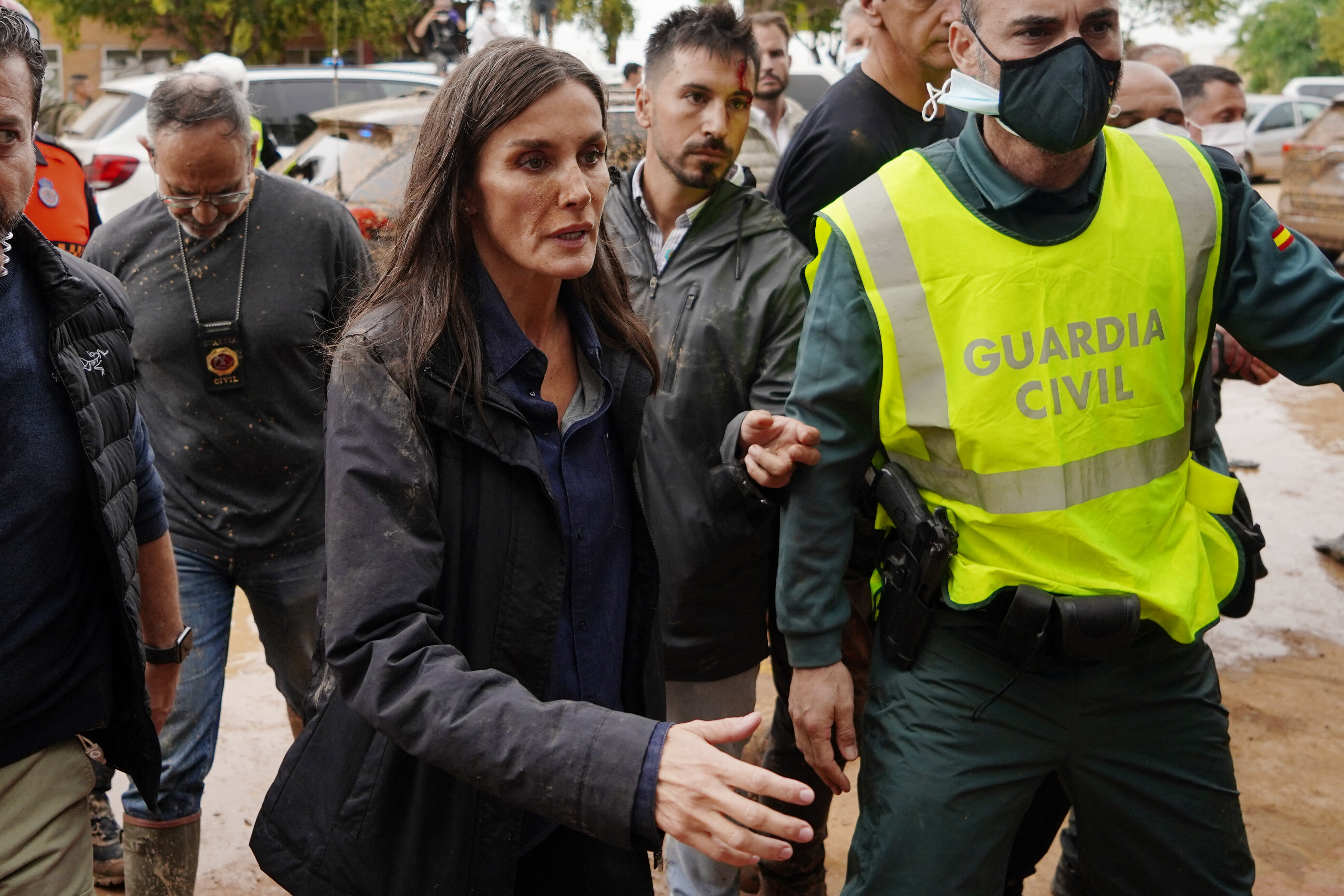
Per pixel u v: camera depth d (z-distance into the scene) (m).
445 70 10.79
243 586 2.85
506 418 1.49
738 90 2.50
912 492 1.90
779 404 2.48
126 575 1.83
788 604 1.96
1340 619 4.37
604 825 1.24
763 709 3.80
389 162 6.16
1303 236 1.89
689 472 2.46
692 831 1.21
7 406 1.65
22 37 1.54
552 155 1.46
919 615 1.88
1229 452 6.46
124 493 1.84
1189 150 1.91
